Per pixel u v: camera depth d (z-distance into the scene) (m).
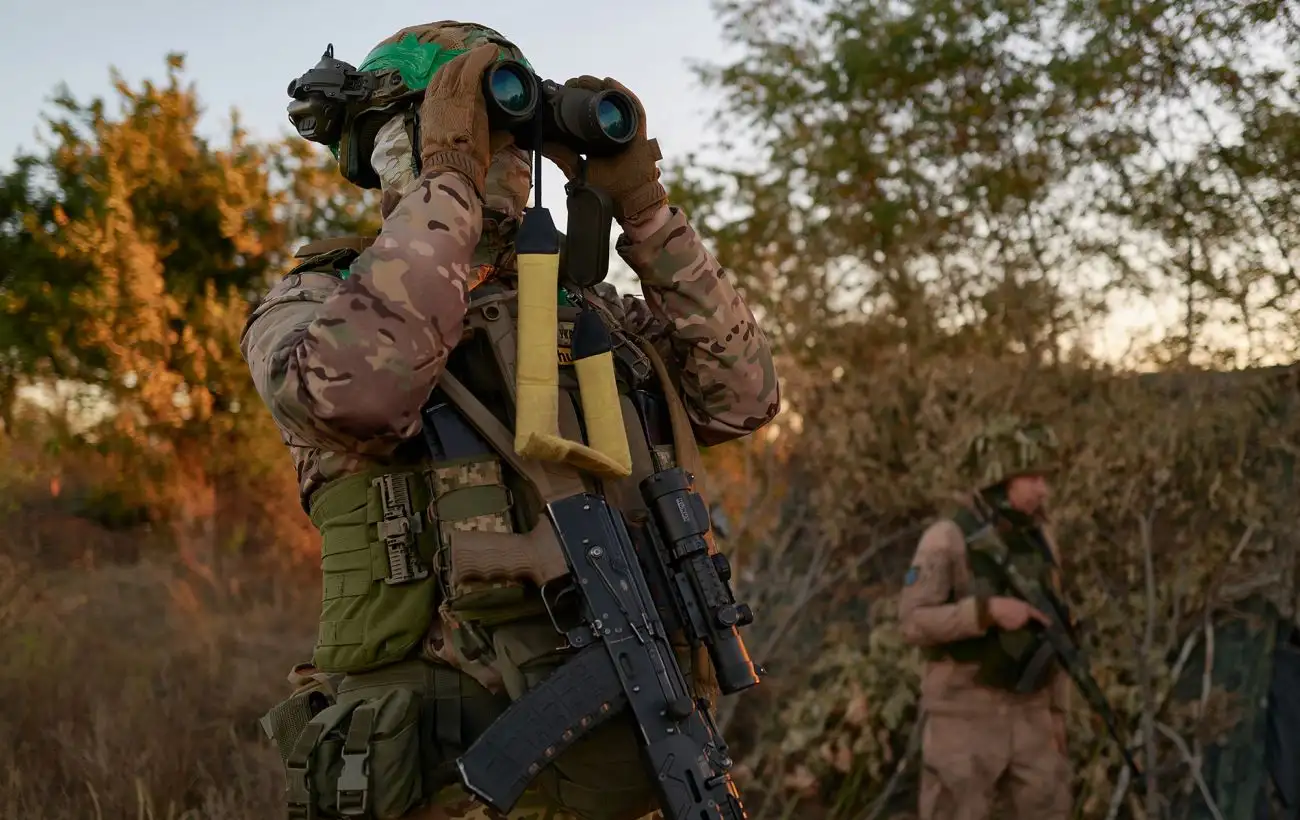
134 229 8.80
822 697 3.95
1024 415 4.09
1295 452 3.79
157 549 7.41
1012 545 3.49
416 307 1.33
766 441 4.68
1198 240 4.52
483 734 1.32
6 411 8.70
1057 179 5.08
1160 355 4.28
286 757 1.54
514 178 1.61
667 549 1.52
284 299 1.49
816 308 4.96
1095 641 3.79
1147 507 3.91
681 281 1.62
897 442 4.43
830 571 4.41
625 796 1.44
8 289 8.65
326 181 9.55
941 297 4.86
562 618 1.42
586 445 1.50
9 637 4.66
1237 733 3.56
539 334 1.42
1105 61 5.05
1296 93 4.59
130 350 8.14
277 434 8.24
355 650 1.43
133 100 9.16
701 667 1.55
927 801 3.49
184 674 4.52
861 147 6.09
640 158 1.58
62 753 3.51
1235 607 3.77
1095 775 3.58
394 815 1.37
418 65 1.54
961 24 5.86
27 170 9.09
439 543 1.42
